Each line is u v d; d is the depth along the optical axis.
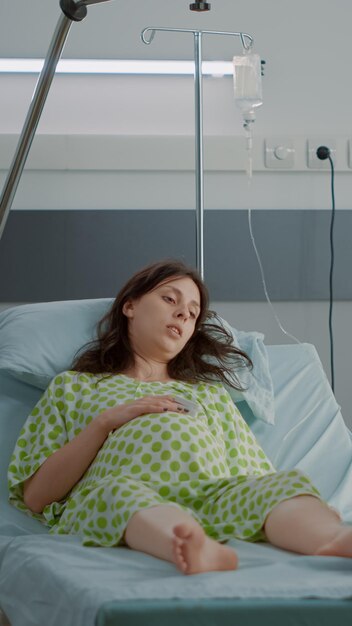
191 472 2.06
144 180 3.47
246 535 1.84
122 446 2.10
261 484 1.89
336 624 1.46
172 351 2.47
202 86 3.52
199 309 2.52
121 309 2.54
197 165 3.28
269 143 3.49
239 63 3.18
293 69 3.54
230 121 3.54
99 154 3.42
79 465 2.18
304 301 3.58
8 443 2.39
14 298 3.43
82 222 3.44
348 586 1.50
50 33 3.41
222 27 3.50
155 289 2.49
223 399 2.45
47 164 3.40
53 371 2.52
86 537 1.86
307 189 3.55
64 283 3.45
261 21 3.52
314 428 2.64
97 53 3.44
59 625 1.57
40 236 3.43
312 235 3.55
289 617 1.45
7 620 1.99
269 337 3.56
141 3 3.46
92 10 3.42
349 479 2.47
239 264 3.52
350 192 3.57
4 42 3.39
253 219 3.52
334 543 1.66
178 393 2.41
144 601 1.44
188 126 3.50
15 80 3.43
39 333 2.58
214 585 1.49
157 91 3.49
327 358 3.59
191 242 3.49
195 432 2.12
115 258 3.46
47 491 2.19
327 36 3.55
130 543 1.77
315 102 3.55
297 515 1.77
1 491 2.28
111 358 2.49
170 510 1.75
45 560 1.76
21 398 2.51
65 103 3.45
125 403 2.22
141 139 3.44
